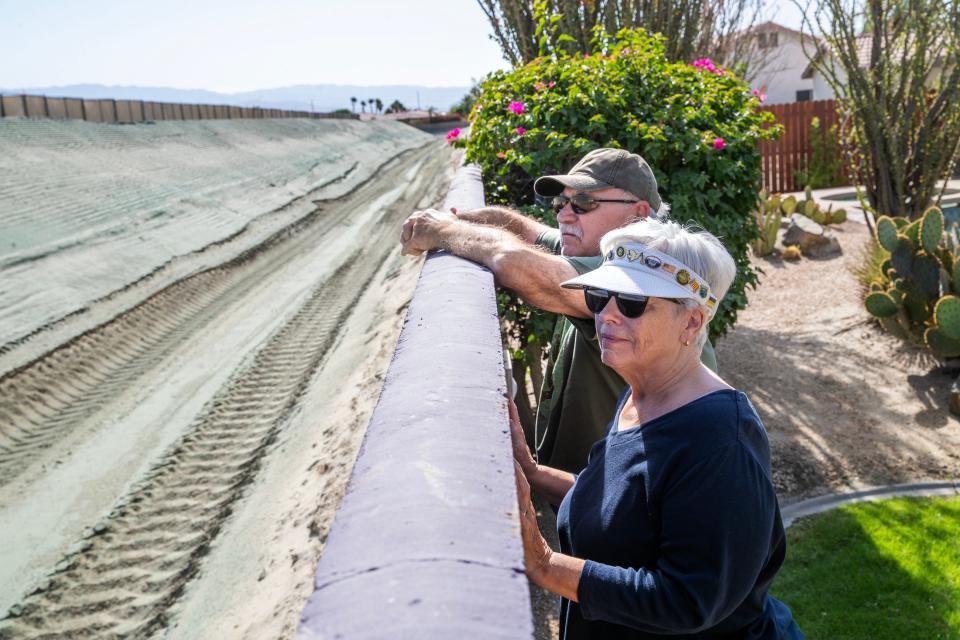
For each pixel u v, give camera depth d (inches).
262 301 535.2
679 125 181.9
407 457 45.3
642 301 59.3
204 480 264.4
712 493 52.6
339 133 2294.5
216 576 202.4
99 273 550.3
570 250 96.9
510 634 30.6
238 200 934.4
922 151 327.0
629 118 179.9
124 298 511.8
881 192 336.5
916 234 266.4
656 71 195.8
